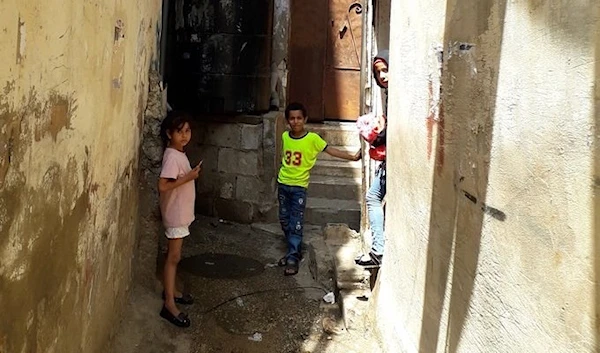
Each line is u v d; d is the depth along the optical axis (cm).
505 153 197
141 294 403
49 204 197
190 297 431
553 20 165
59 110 201
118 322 351
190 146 633
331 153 520
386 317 362
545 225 168
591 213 145
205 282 472
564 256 157
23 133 167
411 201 321
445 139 261
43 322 202
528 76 180
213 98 590
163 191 378
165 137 399
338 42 764
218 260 525
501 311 198
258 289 468
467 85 235
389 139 387
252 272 502
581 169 149
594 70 144
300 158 519
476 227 222
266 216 621
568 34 157
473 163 226
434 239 275
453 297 246
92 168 255
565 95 158
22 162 168
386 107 445
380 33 470
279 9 625
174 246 388
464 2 239
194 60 584
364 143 508
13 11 153
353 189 647
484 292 213
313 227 612
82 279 250
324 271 487
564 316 157
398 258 347
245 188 620
